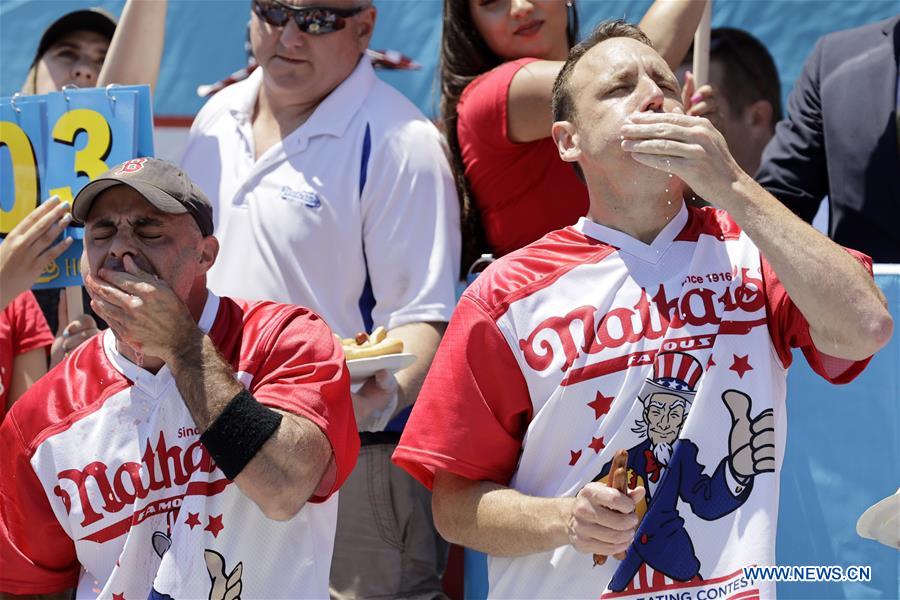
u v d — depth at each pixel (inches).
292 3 600.7
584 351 419.2
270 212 594.9
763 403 413.4
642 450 411.8
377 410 532.4
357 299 594.6
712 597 402.6
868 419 528.4
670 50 624.7
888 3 836.6
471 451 426.6
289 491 407.2
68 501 426.3
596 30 465.1
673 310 421.1
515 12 613.0
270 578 420.5
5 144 568.1
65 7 869.8
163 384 428.1
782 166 664.4
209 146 626.8
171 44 876.6
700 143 409.1
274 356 432.1
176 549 411.8
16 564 441.4
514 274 434.3
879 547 524.4
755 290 424.2
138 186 418.6
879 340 400.2
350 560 559.8
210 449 405.1
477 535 420.8
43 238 544.1
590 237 439.2
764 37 848.9
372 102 615.2
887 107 627.8
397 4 874.8
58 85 698.8
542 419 418.6
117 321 413.1
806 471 536.7
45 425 434.0
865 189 630.5
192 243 426.9
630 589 406.0
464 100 611.8
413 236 592.4
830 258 403.2
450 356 431.8
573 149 448.5
